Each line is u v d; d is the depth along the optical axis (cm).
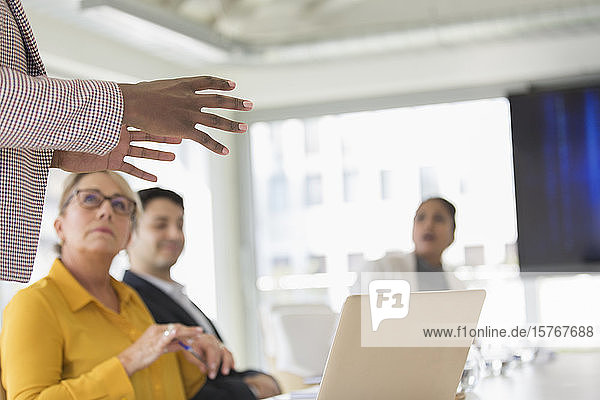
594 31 625
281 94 827
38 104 105
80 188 252
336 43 646
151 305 323
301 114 868
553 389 240
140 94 113
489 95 809
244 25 704
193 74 747
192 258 818
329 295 855
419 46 637
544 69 766
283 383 493
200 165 837
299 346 488
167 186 791
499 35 617
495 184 805
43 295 237
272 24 703
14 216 119
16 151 119
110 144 110
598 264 752
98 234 251
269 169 880
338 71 759
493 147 807
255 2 668
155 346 235
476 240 807
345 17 695
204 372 259
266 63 673
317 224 863
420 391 191
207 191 845
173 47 643
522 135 778
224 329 855
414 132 832
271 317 519
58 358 232
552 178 768
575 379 264
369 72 763
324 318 487
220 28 699
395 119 839
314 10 687
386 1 686
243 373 353
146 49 652
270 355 520
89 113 108
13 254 120
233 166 882
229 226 870
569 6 594
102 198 253
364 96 847
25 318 230
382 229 843
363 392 182
